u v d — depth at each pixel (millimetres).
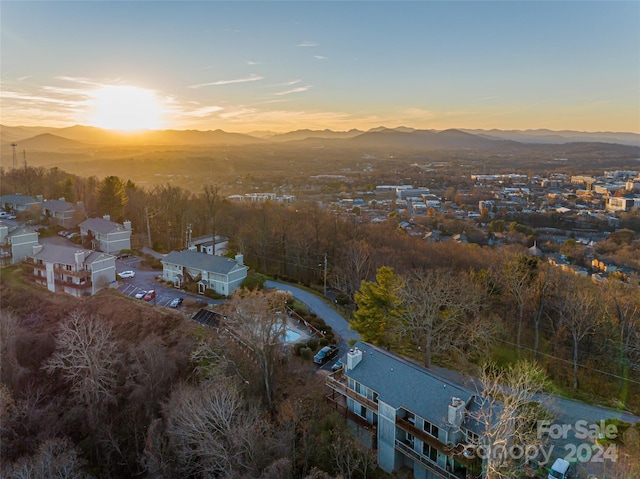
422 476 32125
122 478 36625
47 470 32094
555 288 52500
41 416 41531
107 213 98625
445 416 30359
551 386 41969
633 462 29484
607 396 41469
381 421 33719
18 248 78000
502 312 53375
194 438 31547
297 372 43656
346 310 61438
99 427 39719
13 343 50406
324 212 95188
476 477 27969
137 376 43031
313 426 35031
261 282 67000
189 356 46031
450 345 45375
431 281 50562
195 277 67500
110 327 50625
